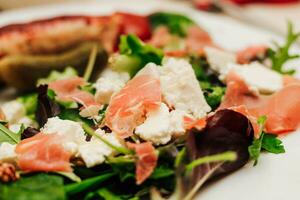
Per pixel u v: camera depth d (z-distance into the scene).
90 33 0.36
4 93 0.33
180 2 0.48
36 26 0.35
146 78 0.25
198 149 0.22
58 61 0.33
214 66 0.29
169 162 0.22
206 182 0.22
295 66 0.32
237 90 0.26
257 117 0.25
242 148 0.23
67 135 0.23
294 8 0.51
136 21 0.37
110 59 0.28
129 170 0.22
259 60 0.31
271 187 0.22
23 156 0.21
